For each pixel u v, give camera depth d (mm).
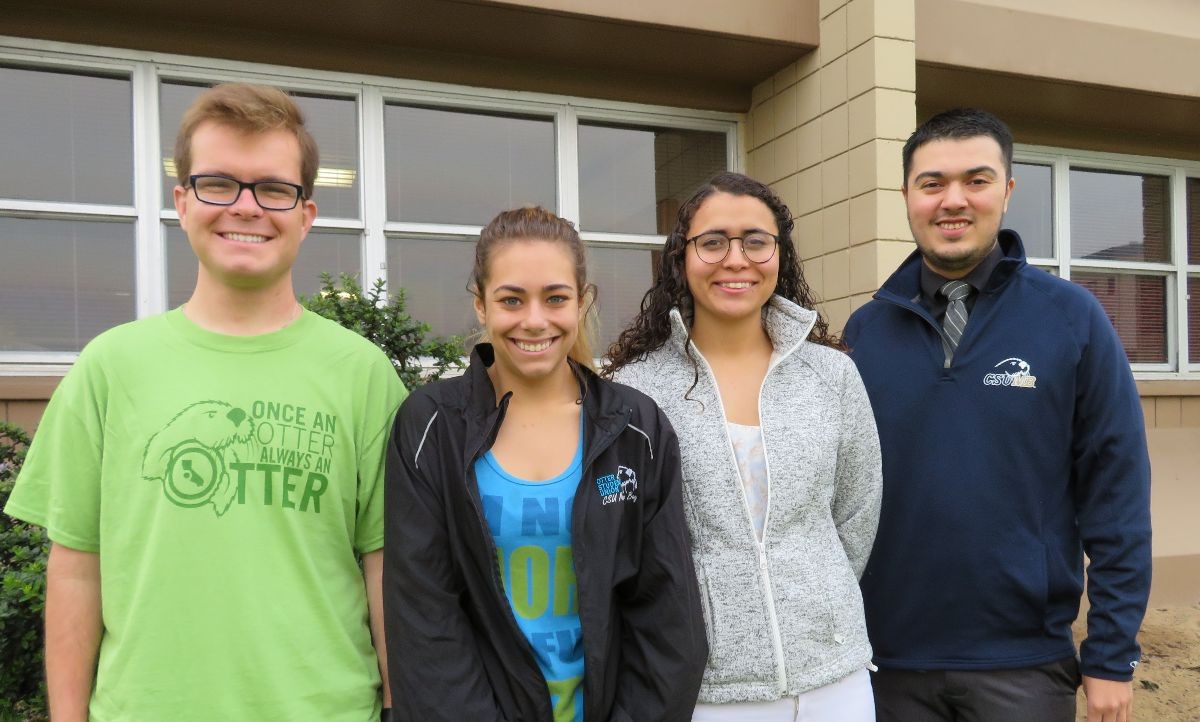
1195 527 5398
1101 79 5062
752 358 2105
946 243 2268
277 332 1661
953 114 2311
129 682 1477
